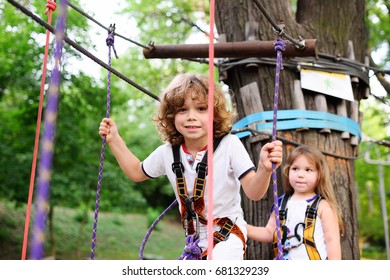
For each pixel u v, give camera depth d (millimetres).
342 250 3535
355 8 4129
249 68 3766
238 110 3844
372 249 15523
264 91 3719
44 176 926
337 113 3746
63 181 11227
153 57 3582
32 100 9875
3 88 9648
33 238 881
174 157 2469
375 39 9484
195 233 2324
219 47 3414
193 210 2352
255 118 3648
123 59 11547
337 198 3588
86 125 11203
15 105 11609
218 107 2408
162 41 10047
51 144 1000
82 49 2354
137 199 13750
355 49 4059
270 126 3596
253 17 3852
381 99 4586
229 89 3961
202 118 2348
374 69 3891
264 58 3721
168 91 2410
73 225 17688
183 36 9891
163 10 9898
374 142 4660
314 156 3055
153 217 21781
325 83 3674
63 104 10125
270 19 2199
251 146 3689
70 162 10953
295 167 3086
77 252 14266
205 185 2334
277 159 2035
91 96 10383
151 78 11008
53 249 12961
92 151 11594
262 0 3885
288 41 3205
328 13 4020
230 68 3893
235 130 3367
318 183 3059
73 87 10242
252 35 3805
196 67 11586
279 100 3682
